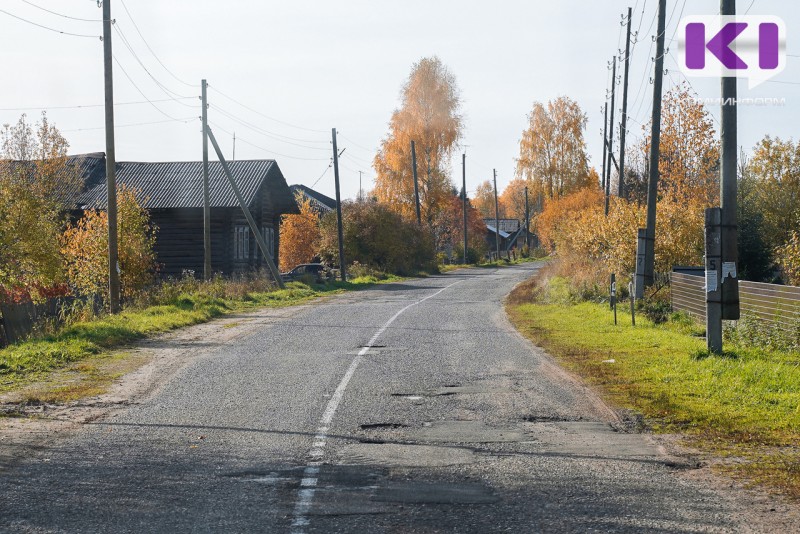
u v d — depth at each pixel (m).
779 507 8.88
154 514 8.64
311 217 95.12
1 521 8.39
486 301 47.81
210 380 18.59
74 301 34.69
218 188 63.19
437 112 103.81
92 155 71.38
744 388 16.27
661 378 17.95
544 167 124.50
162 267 61.72
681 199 48.72
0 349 24.20
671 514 8.64
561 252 67.69
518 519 8.48
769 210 47.00
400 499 9.23
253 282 54.91
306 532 8.06
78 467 10.67
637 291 37.41
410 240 92.62
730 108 20.78
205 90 50.78
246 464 10.88
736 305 20.91
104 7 34.91
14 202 30.73
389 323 33.09
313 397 16.23
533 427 13.38
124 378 19.02
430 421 13.87
